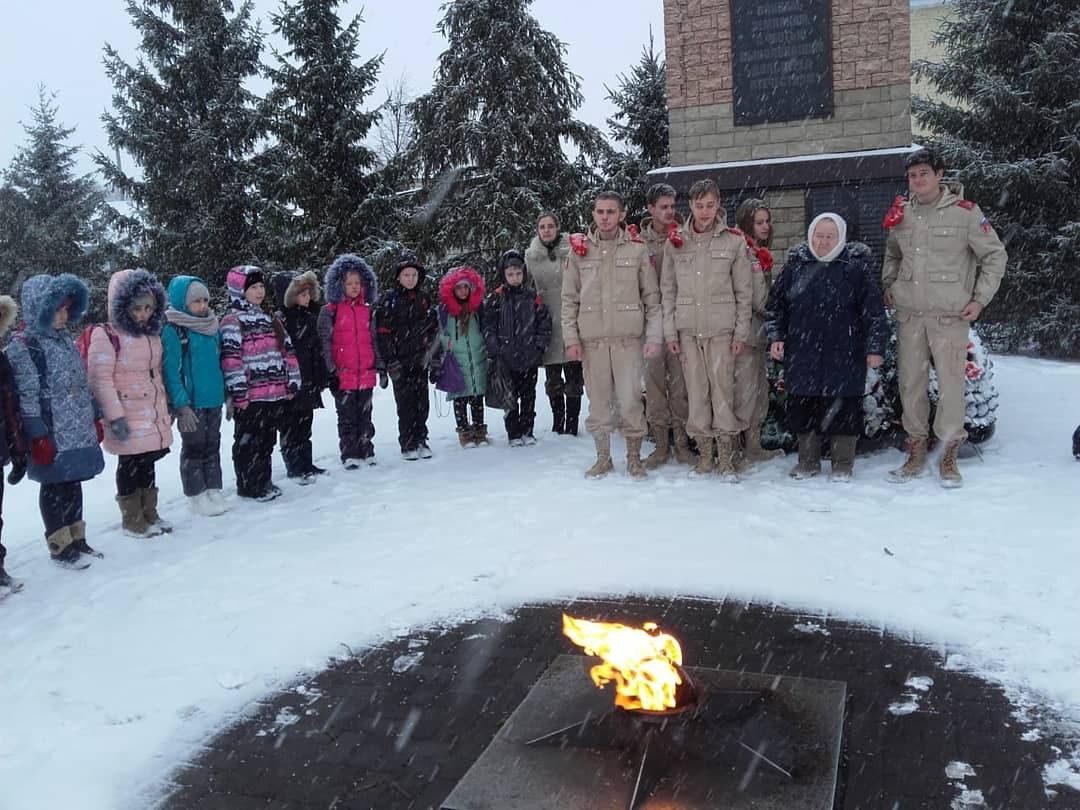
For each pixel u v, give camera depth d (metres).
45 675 3.99
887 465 6.64
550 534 5.43
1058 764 2.99
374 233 17.14
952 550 4.86
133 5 19.05
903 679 3.60
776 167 7.84
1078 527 5.07
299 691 3.75
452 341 7.85
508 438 8.09
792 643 3.94
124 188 19.42
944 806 2.80
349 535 5.69
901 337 6.18
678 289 6.46
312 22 16.81
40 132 25.50
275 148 17.97
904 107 7.71
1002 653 3.75
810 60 7.88
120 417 5.63
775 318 6.36
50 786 3.14
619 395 6.61
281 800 3.03
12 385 5.04
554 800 2.81
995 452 6.78
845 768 3.02
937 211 6.04
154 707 3.67
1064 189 14.20
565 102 16.28
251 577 5.03
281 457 8.09
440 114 15.88
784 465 6.82
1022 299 14.60
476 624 4.30
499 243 15.25
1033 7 14.67
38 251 24.59
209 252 18.47
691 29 8.19
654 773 2.88
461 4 15.64
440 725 3.44
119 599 4.82
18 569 5.43
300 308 7.18
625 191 16.08
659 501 6.02
